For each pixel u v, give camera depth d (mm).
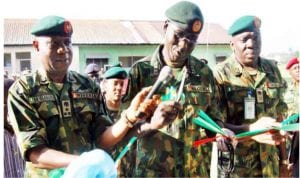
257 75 2348
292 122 2143
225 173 2221
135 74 1984
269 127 1884
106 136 1578
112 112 2129
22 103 1534
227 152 2113
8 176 2141
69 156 1433
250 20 2248
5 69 2016
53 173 1444
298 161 2508
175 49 1912
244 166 2311
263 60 2441
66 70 1646
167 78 1506
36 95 1583
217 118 2100
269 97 2342
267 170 2344
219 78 2312
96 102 1748
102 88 2168
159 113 1497
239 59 2342
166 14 1931
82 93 1707
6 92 1892
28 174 1681
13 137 2145
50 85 1628
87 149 1645
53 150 1484
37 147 1486
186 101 1976
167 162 1993
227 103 2305
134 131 1635
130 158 2033
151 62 2000
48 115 1588
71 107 1657
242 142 2293
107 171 1192
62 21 1582
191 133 2006
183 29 1859
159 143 1990
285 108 2418
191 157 2021
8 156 2168
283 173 2541
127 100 1981
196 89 2010
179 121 1977
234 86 2305
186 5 1884
